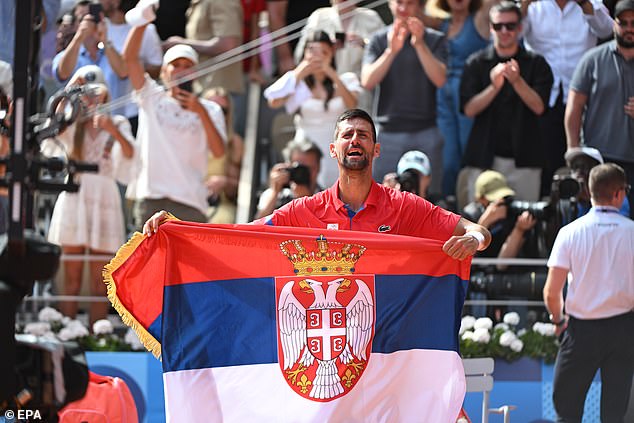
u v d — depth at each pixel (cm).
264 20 3625
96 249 2697
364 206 1847
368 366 1770
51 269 1441
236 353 1753
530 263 2556
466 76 2945
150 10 2800
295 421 1755
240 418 1745
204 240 1756
